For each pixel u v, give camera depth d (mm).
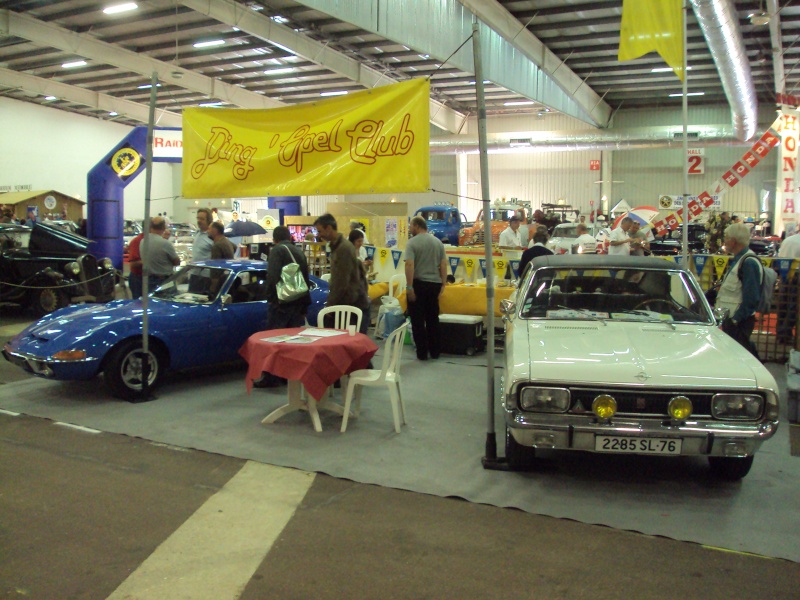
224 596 3035
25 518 3771
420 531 3689
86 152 30250
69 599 2984
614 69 23297
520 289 5648
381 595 3057
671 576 3250
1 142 26625
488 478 4453
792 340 8180
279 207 21672
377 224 16297
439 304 8977
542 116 31859
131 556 3375
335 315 6598
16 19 17391
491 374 4703
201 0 15000
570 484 4371
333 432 5402
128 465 4621
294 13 17031
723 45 15688
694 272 9156
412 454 4906
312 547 3498
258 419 5715
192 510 3922
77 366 5824
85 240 11820
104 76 24406
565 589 3123
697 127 26438
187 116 6219
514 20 17562
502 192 33469
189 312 6594
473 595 3064
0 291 10938
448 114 30234
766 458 4914
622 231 11445
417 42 13844
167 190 34656
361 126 5469
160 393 6535
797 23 17859
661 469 4664
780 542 3613
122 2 16734
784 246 10695
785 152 16703
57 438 5152
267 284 6641
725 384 3961
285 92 26766
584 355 4297
